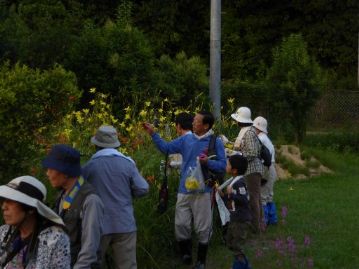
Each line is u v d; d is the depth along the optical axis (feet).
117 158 20.99
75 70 52.90
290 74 64.69
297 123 65.82
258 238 32.78
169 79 57.31
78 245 17.70
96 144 21.27
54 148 17.78
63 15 69.92
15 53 51.49
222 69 104.22
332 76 94.58
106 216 20.58
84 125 32.19
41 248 14.33
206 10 102.47
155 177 29.32
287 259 29.19
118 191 20.79
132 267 21.35
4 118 20.83
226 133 39.88
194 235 29.50
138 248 25.61
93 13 97.45
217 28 47.26
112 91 52.95
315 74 65.00
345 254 30.25
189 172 26.73
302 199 43.65
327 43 102.32
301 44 66.54
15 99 20.52
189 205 26.99
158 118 37.73
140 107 49.06
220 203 27.17
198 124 26.96
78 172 17.71
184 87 57.98
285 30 103.09
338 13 102.68
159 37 100.53
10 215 14.48
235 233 26.27
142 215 26.63
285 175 54.24
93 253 17.39
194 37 103.04
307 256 30.01
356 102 73.46
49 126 22.79
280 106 65.00
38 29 55.16
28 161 22.33
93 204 17.51
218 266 28.63
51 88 21.88
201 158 26.50
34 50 53.01
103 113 33.37
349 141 68.95
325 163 58.54
